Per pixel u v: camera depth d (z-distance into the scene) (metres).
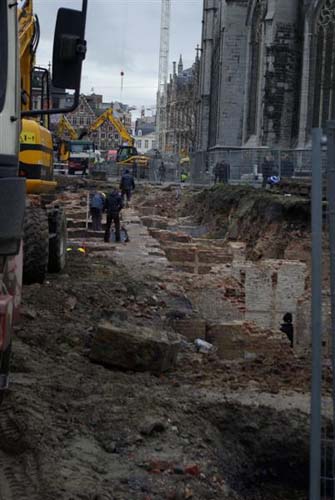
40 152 12.96
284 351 11.73
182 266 19.72
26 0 10.91
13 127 5.70
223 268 17.66
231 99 60.44
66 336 10.12
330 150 5.32
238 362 10.60
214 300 14.70
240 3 59.66
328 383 9.37
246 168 45.31
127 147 73.94
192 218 37.81
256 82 55.12
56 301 12.08
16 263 6.07
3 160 5.45
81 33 6.07
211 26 74.12
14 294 6.02
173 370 9.66
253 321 13.89
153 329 10.27
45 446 6.29
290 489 7.82
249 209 28.62
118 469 6.20
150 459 6.47
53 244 14.84
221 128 60.69
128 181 40.97
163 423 7.19
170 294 14.27
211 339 12.01
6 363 5.92
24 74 11.11
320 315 5.34
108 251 20.52
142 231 26.48
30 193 13.09
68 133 66.50
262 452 7.84
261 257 24.86
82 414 7.25
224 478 6.75
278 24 49.47
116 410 7.42
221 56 61.59
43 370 8.59
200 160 54.41
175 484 6.10
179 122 134.62
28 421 6.62
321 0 46.59
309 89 47.62
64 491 5.49
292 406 8.29
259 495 7.61
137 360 9.24
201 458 6.76
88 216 27.73
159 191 51.44
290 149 43.69
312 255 5.37
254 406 8.16
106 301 12.91
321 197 5.34
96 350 9.35
